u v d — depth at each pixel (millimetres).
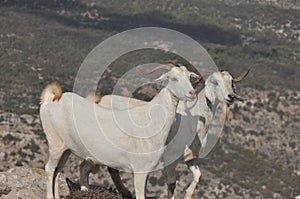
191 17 165375
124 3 171875
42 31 139250
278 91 103812
